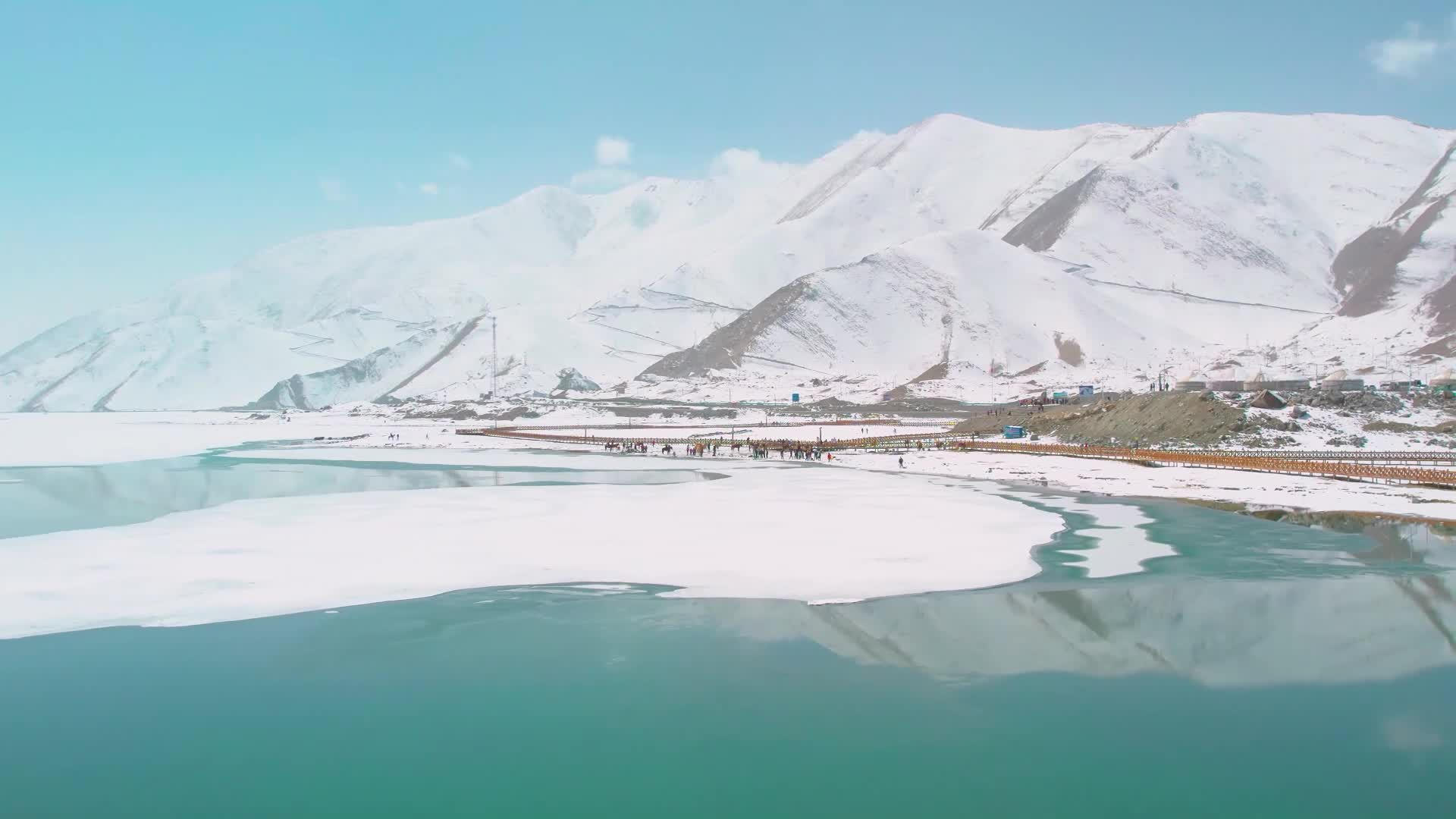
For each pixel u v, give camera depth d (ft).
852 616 95.45
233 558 124.77
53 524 158.61
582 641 88.38
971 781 60.64
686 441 374.84
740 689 76.13
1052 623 92.53
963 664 81.66
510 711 72.13
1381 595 102.32
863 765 63.05
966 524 147.64
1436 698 73.67
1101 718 70.33
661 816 56.44
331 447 394.93
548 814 56.95
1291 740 66.54
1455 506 161.27
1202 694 74.79
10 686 77.66
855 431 419.95
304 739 67.72
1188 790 59.26
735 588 107.04
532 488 207.82
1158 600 100.37
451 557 125.08
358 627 92.89
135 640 89.30
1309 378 571.69
